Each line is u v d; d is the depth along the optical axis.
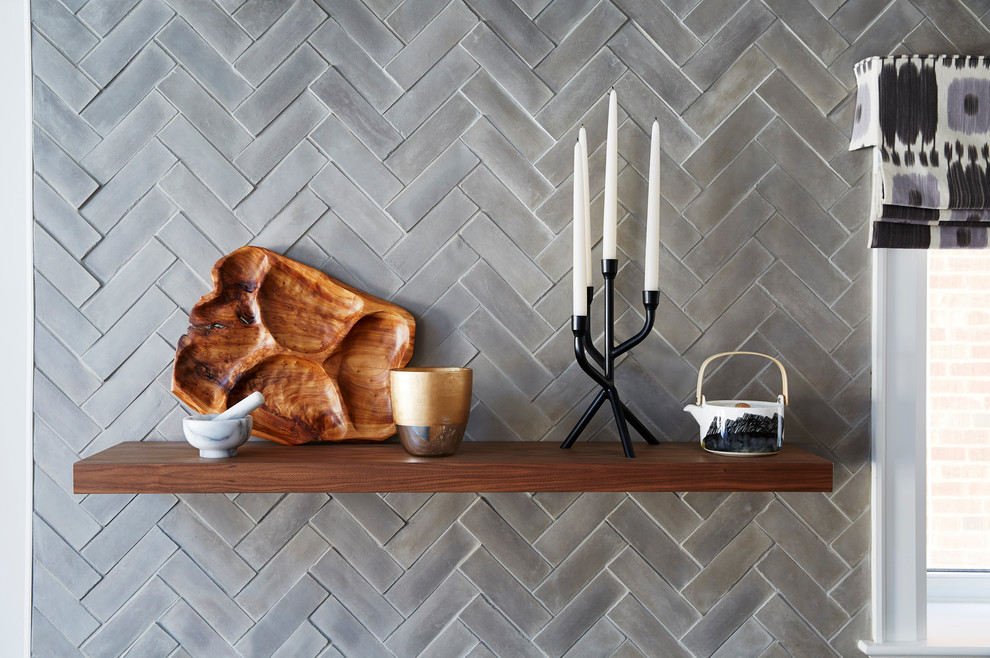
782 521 1.29
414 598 1.28
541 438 1.28
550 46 1.28
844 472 1.29
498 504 1.28
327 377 1.23
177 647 1.26
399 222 1.27
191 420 1.08
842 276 1.29
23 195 1.29
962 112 1.22
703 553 1.29
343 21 1.27
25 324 1.28
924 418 1.29
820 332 1.29
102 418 1.25
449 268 1.28
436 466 1.07
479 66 1.27
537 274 1.28
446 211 1.27
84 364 1.25
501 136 1.28
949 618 1.37
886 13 1.28
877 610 1.27
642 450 1.19
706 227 1.29
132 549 1.25
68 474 1.25
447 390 1.11
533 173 1.27
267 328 1.21
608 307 1.17
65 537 1.25
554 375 1.28
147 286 1.26
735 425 1.12
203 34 1.26
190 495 1.26
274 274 1.23
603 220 1.25
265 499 1.27
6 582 1.28
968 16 1.28
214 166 1.26
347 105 1.27
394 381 1.13
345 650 1.27
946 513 1.46
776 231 1.29
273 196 1.26
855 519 1.29
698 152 1.28
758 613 1.28
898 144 1.21
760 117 1.28
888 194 1.19
